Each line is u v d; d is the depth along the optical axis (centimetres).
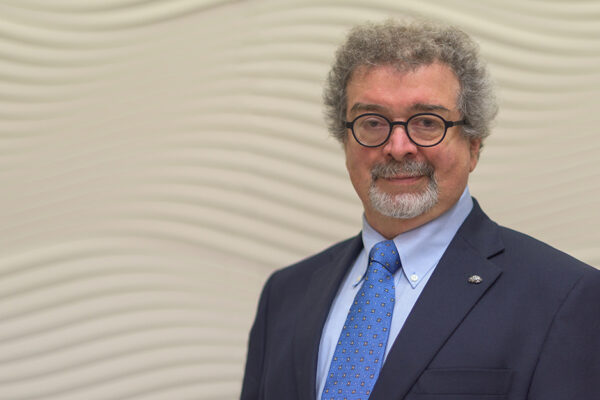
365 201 179
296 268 215
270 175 304
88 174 306
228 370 304
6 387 302
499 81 293
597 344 156
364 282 178
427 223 176
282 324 201
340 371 168
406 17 197
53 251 305
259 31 306
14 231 305
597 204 285
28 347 302
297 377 179
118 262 306
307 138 303
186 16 307
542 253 169
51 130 306
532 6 294
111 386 303
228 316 305
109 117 306
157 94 306
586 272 162
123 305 305
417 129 169
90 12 306
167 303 306
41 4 307
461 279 168
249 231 304
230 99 306
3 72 305
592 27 291
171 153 306
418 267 175
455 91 172
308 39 304
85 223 306
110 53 306
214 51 306
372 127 173
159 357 304
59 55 306
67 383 302
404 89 169
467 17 295
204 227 306
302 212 304
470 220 179
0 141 305
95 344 304
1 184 305
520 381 154
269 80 305
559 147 289
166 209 306
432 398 155
